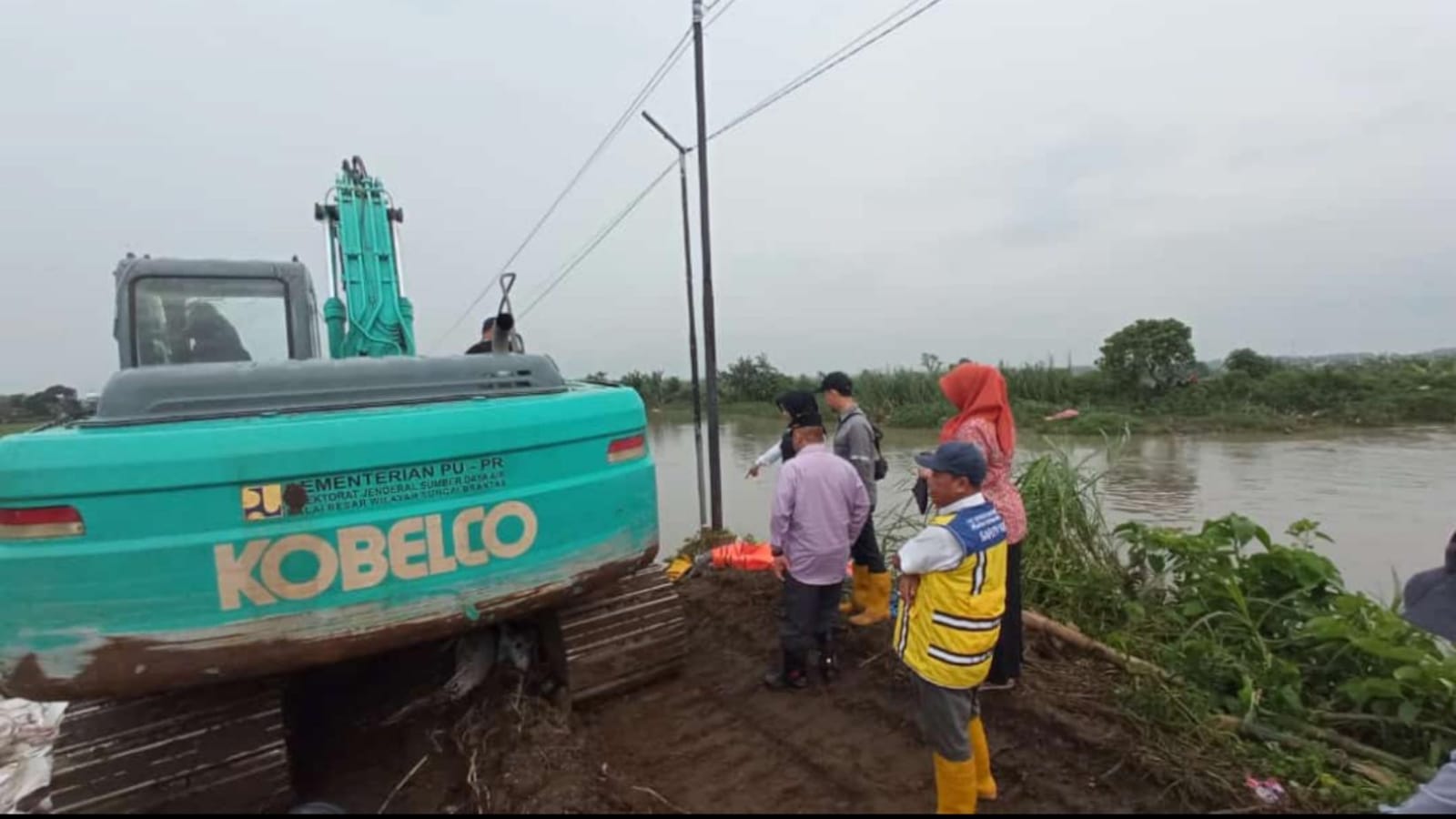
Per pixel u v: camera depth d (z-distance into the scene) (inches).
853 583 205.5
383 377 113.3
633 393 131.8
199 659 90.0
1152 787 115.6
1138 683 142.9
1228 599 169.2
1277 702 142.2
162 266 136.6
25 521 84.4
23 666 84.9
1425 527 303.3
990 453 138.9
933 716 105.3
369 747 128.7
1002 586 107.7
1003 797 114.9
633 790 113.1
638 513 128.0
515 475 110.7
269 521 92.6
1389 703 137.0
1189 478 433.7
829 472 152.6
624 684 145.2
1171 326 885.2
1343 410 726.5
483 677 136.2
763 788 117.0
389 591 99.7
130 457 86.8
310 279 151.6
